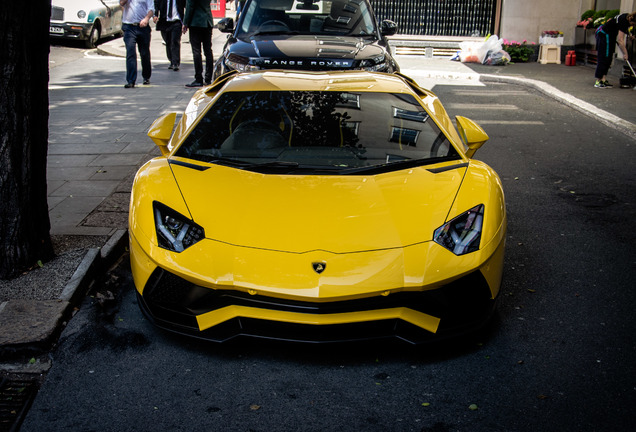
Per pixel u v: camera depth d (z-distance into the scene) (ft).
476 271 10.34
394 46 55.72
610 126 29.32
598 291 13.05
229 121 13.43
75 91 34.81
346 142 12.84
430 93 16.56
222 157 12.54
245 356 10.50
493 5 55.83
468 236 10.52
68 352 10.57
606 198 19.25
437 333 10.28
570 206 18.54
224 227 10.44
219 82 16.02
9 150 12.03
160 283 10.42
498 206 11.35
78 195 18.17
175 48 42.27
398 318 10.01
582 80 42.78
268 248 10.02
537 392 9.52
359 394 9.49
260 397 9.41
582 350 10.74
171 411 9.07
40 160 12.65
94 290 12.76
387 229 10.39
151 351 10.64
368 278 9.69
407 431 8.64
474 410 9.09
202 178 11.71
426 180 11.71
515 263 14.52
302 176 11.80
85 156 22.43
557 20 53.72
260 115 13.51
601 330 11.43
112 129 26.40
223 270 9.89
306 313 9.77
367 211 10.73
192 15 35.01
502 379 9.88
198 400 9.32
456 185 11.59
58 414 8.99
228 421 8.85
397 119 13.55
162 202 11.07
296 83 14.56
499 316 11.99
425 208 10.88
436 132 13.38
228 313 10.06
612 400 9.30
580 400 9.31
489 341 11.06
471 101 35.91
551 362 10.37
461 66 49.78
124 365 10.23
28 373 10.03
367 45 26.22
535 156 24.20
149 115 29.01
